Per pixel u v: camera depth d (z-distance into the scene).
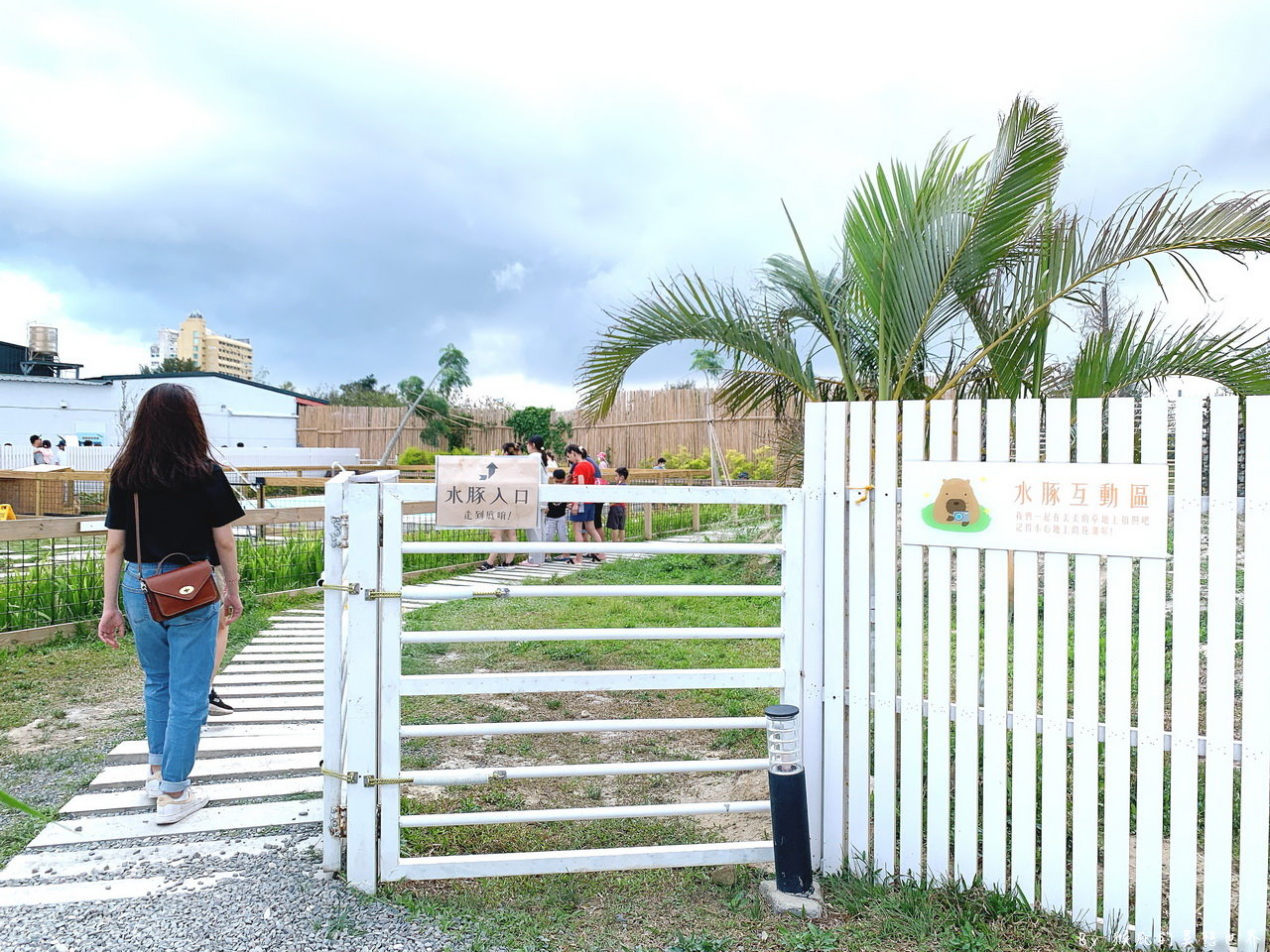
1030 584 2.92
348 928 2.75
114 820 3.59
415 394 36.78
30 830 3.49
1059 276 5.11
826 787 3.22
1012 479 2.94
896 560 3.14
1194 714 2.72
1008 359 5.71
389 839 3.00
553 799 4.02
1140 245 4.79
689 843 3.48
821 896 3.02
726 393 7.14
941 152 5.34
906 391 6.07
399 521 2.98
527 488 3.05
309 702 5.41
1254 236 4.43
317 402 33.06
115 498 3.46
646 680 3.14
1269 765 2.66
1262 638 2.66
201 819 3.60
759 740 4.84
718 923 2.88
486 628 7.69
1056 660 2.90
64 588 7.69
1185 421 2.73
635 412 22.36
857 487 3.14
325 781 3.07
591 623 7.86
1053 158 4.93
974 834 3.03
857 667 3.17
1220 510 2.68
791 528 3.20
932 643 3.06
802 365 6.21
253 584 9.16
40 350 30.31
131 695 5.60
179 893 2.96
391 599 2.97
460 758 4.54
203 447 3.53
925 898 2.94
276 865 3.18
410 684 3.00
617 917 2.91
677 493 3.12
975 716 3.01
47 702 5.43
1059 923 2.86
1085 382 5.41
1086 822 2.87
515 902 2.99
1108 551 2.80
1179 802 2.75
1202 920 2.94
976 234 5.20
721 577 10.32
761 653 6.81
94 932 2.70
